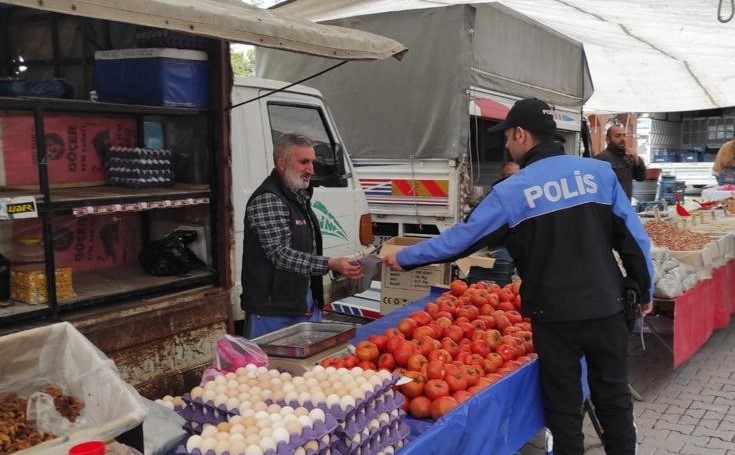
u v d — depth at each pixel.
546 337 2.95
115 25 3.64
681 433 4.25
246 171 4.55
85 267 3.48
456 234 2.88
